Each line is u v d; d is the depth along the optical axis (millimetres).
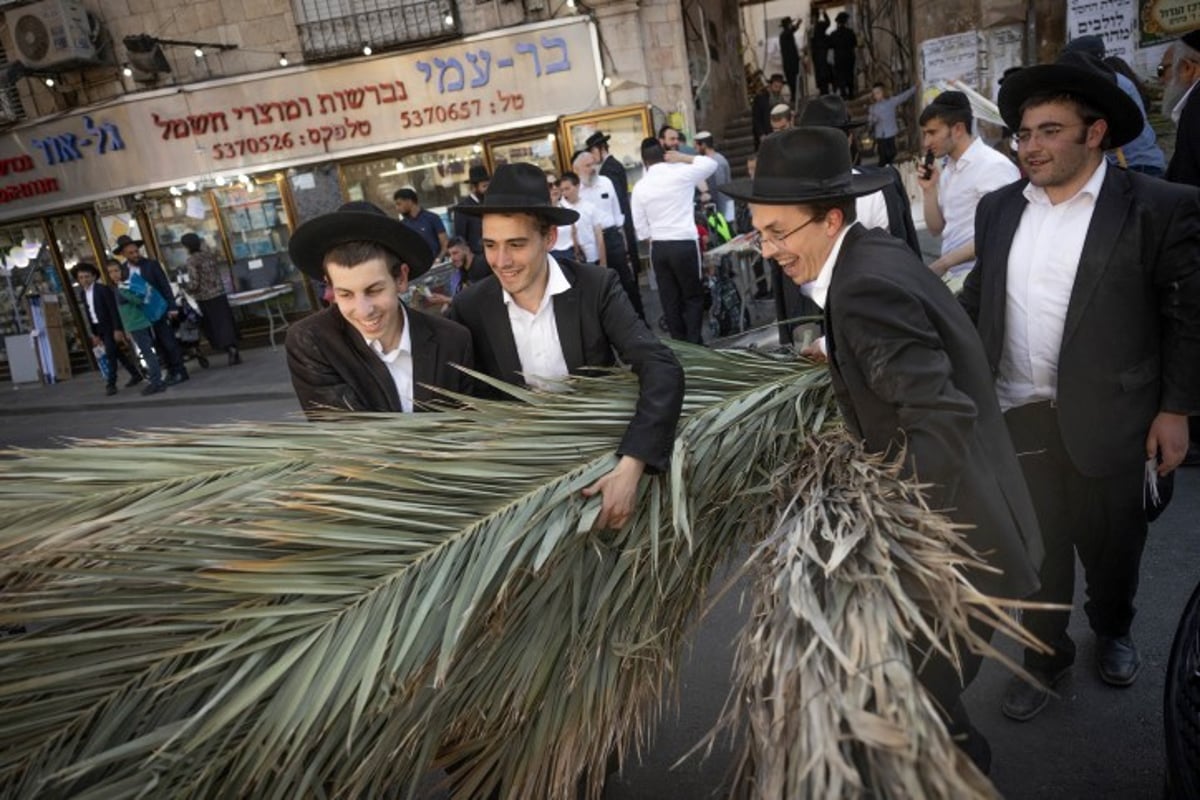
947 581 1315
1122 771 2297
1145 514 2402
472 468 1873
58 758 1427
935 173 4102
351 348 2174
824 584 1382
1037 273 2277
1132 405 2207
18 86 13406
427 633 1630
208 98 12945
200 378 11281
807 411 2150
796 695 1222
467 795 1801
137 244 10766
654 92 12242
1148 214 2098
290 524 1650
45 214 13938
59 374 13625
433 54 12375
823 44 17078
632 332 2127
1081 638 2863
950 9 10625
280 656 1559
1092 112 2092
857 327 1595
